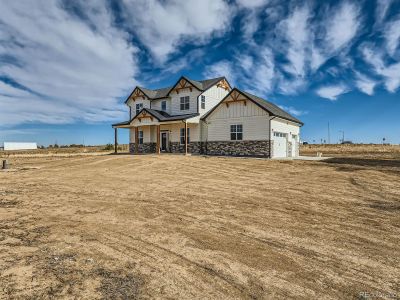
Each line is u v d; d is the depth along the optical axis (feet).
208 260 15.89
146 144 102.06
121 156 82.07
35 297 11.96
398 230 20.88
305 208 26.86
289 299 12.09
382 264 15.48
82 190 36.17
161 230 20.86
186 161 65.21
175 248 17.58
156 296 12.16
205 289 12.82
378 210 26.18
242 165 58.85
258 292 12.60
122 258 16.08
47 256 16.26
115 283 13.26
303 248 17.62
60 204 28.86
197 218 23.79
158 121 87.97
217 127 83.35
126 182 41.88
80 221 23.03
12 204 29.01
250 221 23.00
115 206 27.84
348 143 271.08
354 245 18.10
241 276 14.07
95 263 15.40
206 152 86.12
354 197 31.30
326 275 14.23
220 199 30.63
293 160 65.62
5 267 14.78
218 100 97.09
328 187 36.86
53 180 45.24
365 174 46.78
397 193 33.22
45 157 112.78
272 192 34.12
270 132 73.56
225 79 99.19
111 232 20.44
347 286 13.19
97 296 12.10
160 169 55.21
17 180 45.96
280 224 22.24
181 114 93.56
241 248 17.61
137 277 13.89
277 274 14.30
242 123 78.23
